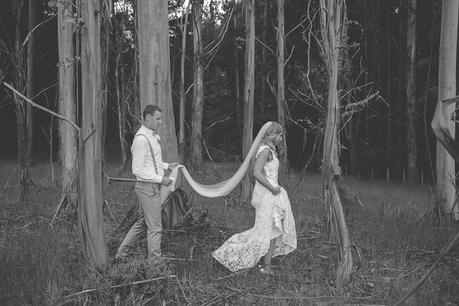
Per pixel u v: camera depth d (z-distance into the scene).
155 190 6.03
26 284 5.24
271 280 5.78
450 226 9.13
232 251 5.98
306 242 7.51
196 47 19.28
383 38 27.42
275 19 29.75
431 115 24.66
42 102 31.59
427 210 11.35
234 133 34.50
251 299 5.12
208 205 10.46
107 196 11.70
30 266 5.75
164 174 6.51
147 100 7.88
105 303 4.91
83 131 5.43
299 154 31.67
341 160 29.55
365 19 24.75
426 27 24.94
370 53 27.61
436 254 6.88
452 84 9.85
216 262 6.24
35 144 32.34
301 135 31.58
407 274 5.91
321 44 6.93
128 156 28.06
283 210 6.02
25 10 24.02
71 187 9.34
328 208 7.22
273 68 31.61
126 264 5.41
